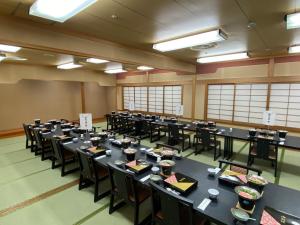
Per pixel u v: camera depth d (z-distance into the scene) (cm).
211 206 148
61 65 635
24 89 688
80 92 877
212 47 393
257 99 540
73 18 242
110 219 223
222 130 438
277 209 145
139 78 871
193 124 517
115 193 223
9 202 257
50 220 221
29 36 256
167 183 176
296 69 464
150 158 251
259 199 158
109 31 295
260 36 320
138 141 323
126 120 651
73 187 296
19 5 204
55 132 421
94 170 252
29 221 220
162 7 212
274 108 510
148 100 853
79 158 275
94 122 890
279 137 365
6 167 371
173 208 146
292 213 141
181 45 345
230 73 582
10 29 238
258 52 454
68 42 302
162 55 486
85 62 561
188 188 168
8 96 648
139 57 429
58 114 801
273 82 501
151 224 211
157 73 795
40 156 431
